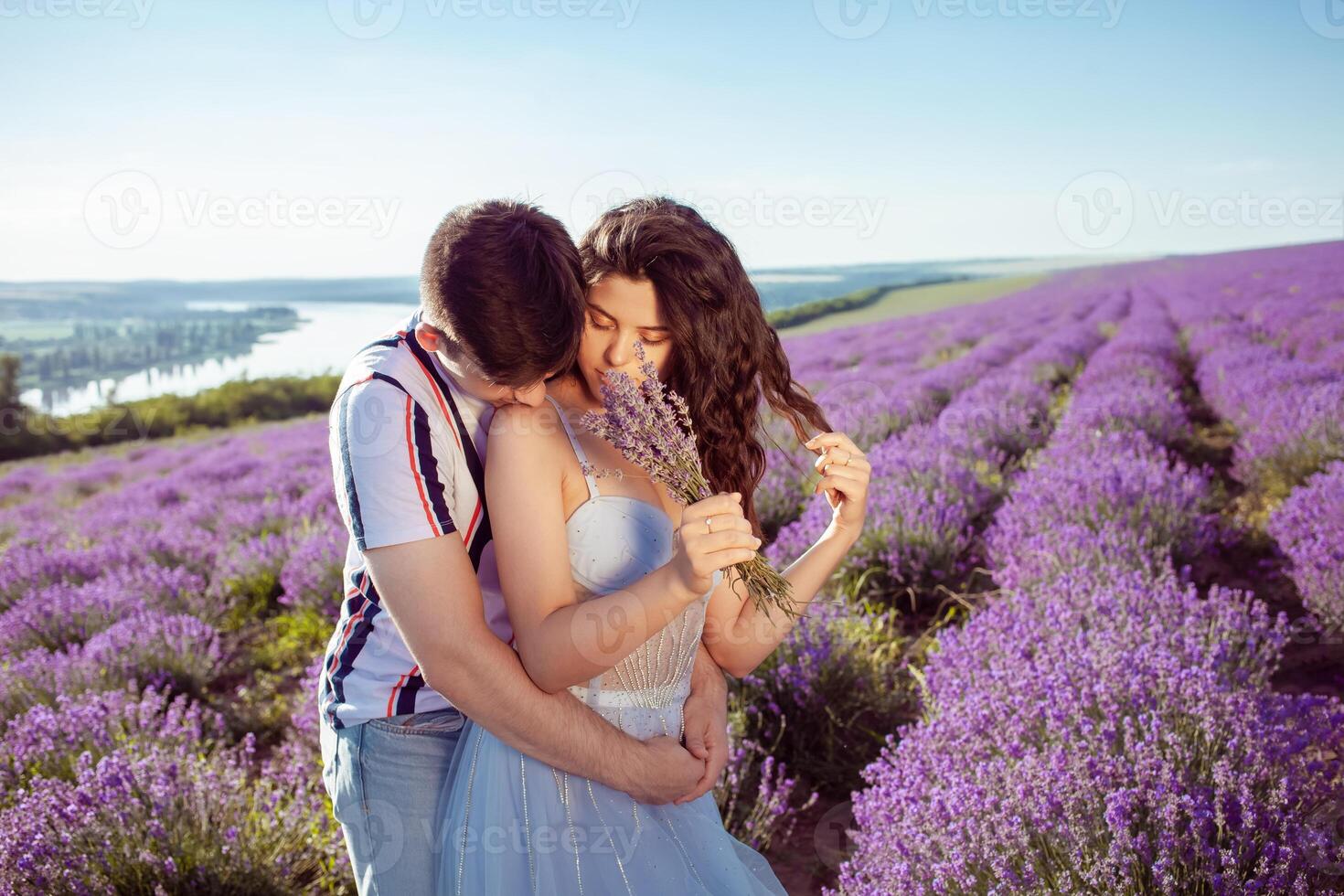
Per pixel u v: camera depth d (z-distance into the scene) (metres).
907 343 18.12
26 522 12.64
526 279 1.17
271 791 3.01
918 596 4.67
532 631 1.30
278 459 14.57
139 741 3.31
